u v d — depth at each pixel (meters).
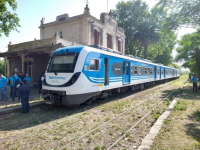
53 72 7.70
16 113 7.17
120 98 11.04
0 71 44.25
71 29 19.56
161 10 11.33
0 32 13.18
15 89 9.55
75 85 7.15
